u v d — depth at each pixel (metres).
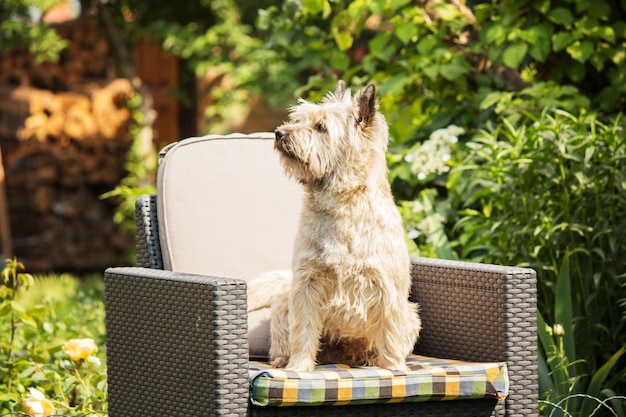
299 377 3.72
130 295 4.20
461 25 7.10
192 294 3.81
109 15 12.68
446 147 6.50
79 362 5.04
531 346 4.22
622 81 6.76
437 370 3.95
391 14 7.32
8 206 13.90
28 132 13.77
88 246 14.52
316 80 7.59
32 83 14.09
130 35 12.62
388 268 4.12
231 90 12.59
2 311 5.38
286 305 4.35
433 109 7.29
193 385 3.81
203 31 13.00
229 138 5.09
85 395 5.05
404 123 7.64
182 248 4.74
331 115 4.20
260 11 7.88
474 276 4.38
